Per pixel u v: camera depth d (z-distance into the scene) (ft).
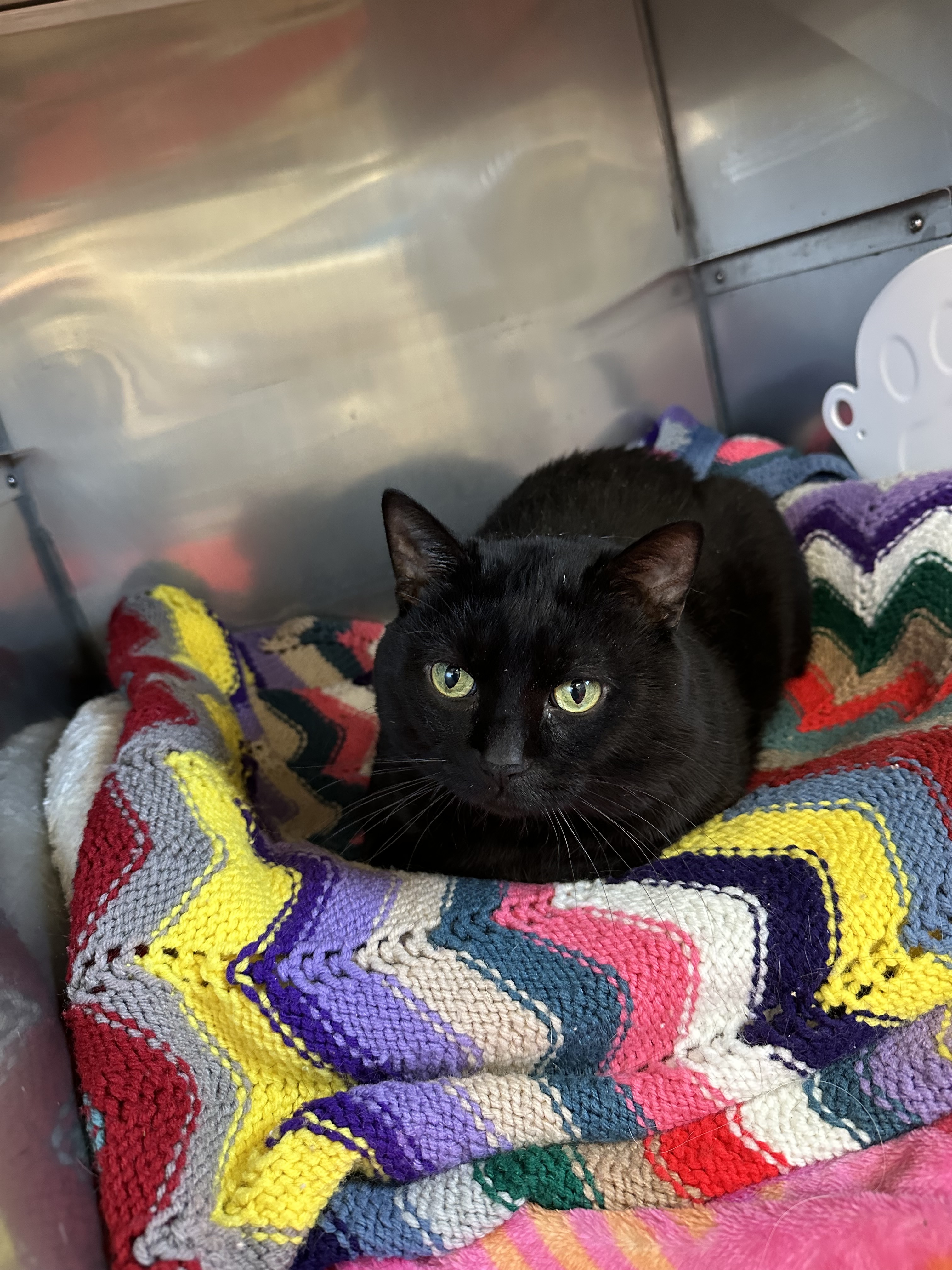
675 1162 0.86
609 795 1.04
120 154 1.41
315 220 1.51
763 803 1.04
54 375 1.47
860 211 1.50
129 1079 0.81
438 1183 0.83
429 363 1.64
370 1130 0.83
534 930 0.93
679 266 1.78
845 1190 0.83
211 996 0.88
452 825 1.12
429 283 1.60
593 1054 0.90
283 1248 0.77
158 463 1.56
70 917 0.98
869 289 1.54
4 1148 0.70
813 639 1.45
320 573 1.69
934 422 1.46
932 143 1.36
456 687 1.03
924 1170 0.82
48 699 1.41
